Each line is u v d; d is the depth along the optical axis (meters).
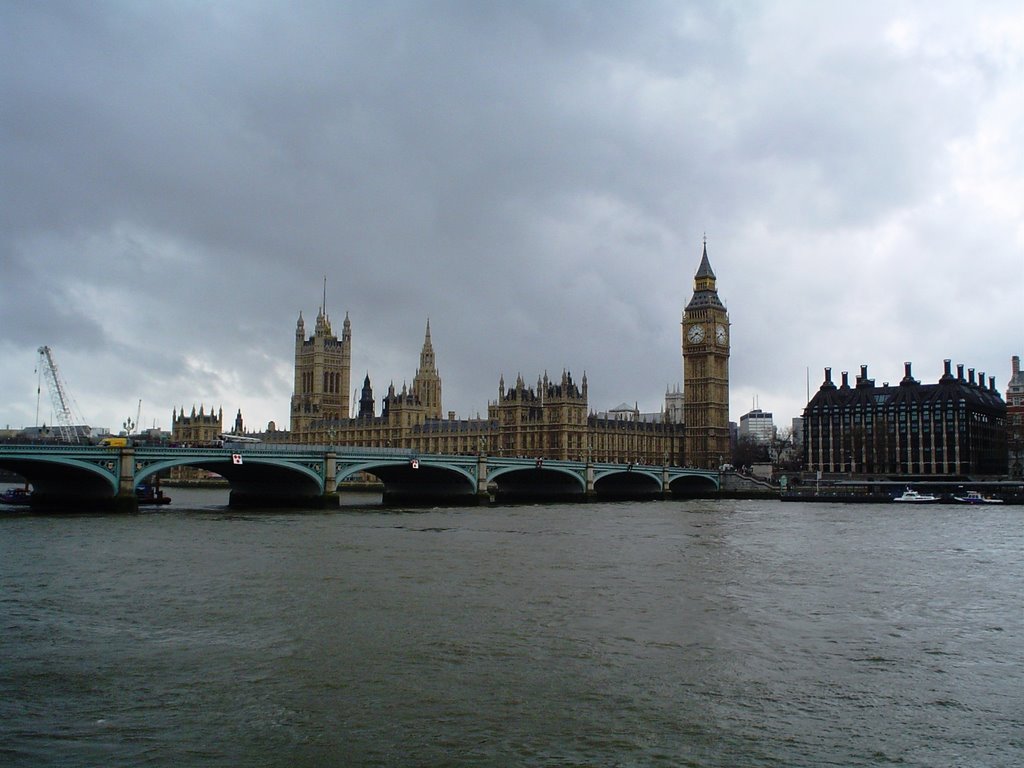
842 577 82.75
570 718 42.72
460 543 105.31
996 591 76.00
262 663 50.72
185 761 37.66
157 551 93.56
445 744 39.50
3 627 58.56
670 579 79.94
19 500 171.25
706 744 39.84
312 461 168.00
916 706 45.03
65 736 40.16
